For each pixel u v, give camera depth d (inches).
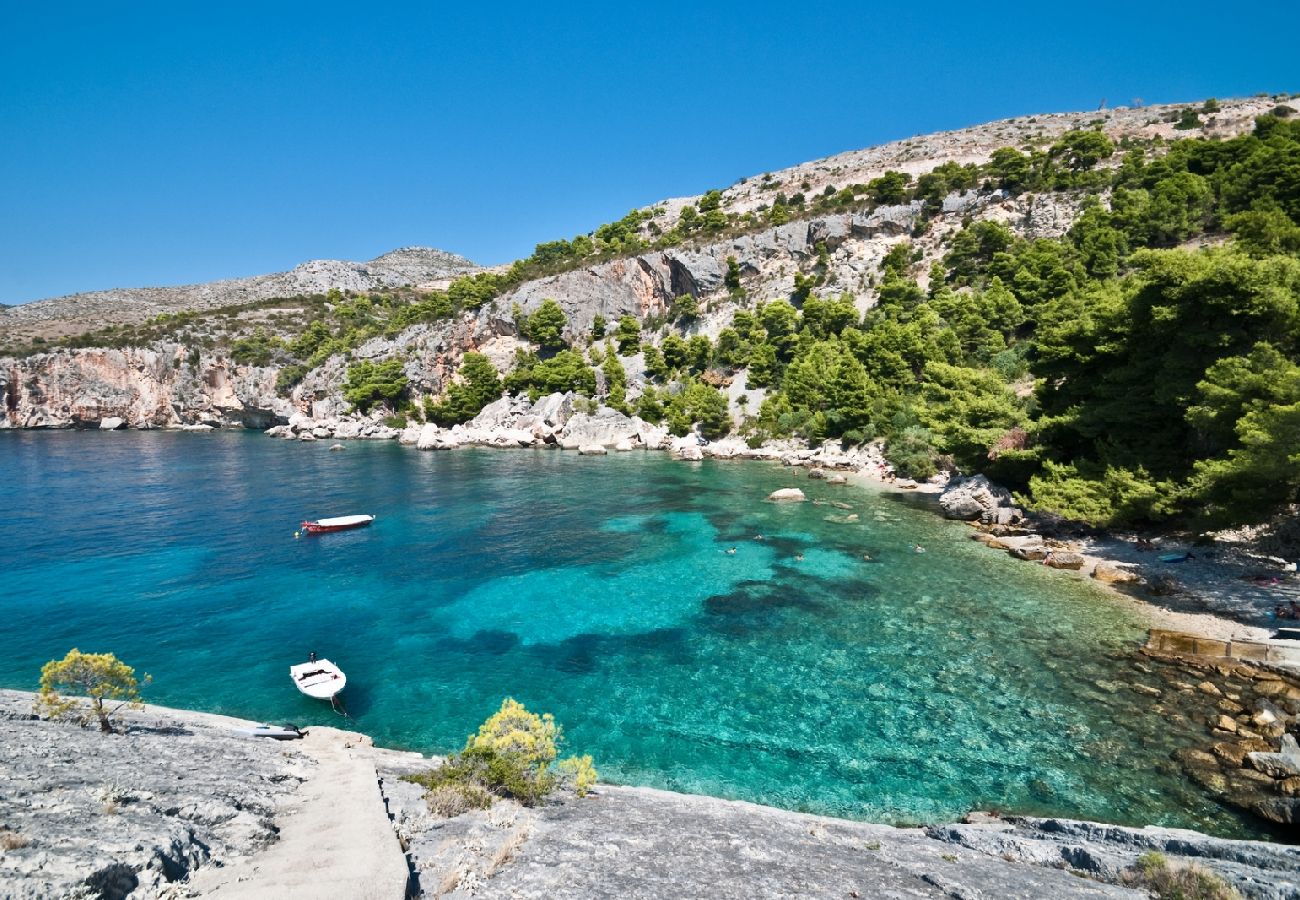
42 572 1654.8
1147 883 475.5
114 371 5856.3
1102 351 1827.0
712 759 845.2
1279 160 3147.1
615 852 489.4
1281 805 671.1
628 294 5684.1
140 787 494.6
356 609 1400.1
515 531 2041.1
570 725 932.6
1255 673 1005.2
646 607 1382.9
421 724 951.0
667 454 3846.0
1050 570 1562.5
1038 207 4409.5
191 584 1562.5
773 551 1770.4
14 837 351.3
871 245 4936.0
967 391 2471.7
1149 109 7342.5
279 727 899.4
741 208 7012.8
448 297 6146.7
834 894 437.4
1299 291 1521.9
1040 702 952.9
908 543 1829.5
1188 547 1551.4
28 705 779.4
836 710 955.3
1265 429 1191.6
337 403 5349.4
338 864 407.2
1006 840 595.8
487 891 410.0
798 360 3964.1
